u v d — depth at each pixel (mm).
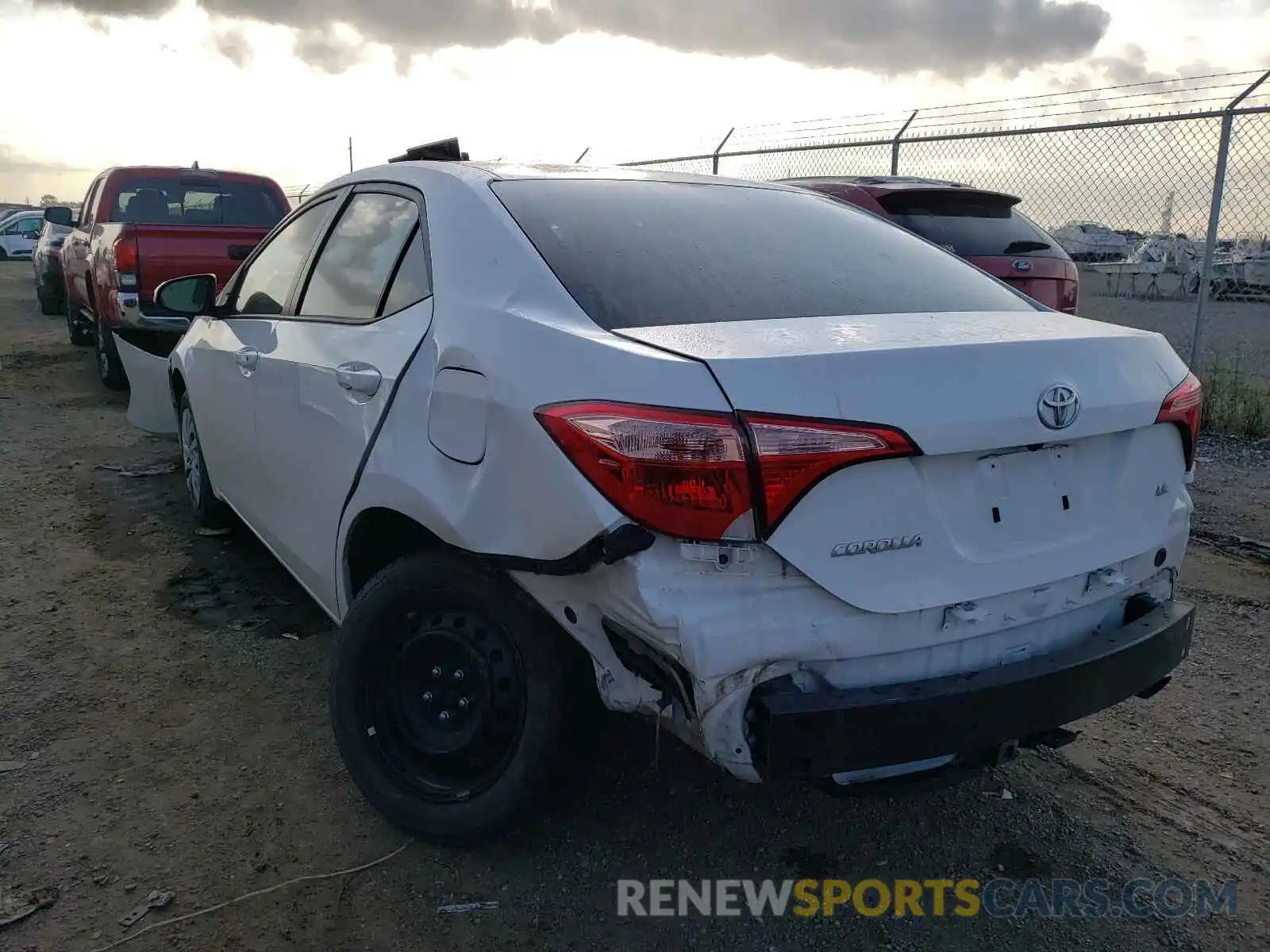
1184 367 2633
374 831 2768
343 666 2785
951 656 2229
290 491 3453
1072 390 2254
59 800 2850
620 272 2562
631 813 2885
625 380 2102
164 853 2643
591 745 2502
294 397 3330
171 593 4367
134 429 7582
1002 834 2832
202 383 4441
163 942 2332
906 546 2127
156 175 9445
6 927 2354
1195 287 8430
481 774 2633
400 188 3219
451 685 2672
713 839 2783
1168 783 3086
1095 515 2404
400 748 2754
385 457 2713
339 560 3053
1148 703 3594
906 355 2121
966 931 2457
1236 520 5652
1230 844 2795
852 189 7113
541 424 2186
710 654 1997
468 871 2619
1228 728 3416
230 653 3807
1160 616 2510
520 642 2449
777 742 2025
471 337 2486
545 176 3029
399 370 2725
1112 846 2785
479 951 2350
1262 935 2447
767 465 1979
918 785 2252
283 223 4129
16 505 5609
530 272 2525
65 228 14336
